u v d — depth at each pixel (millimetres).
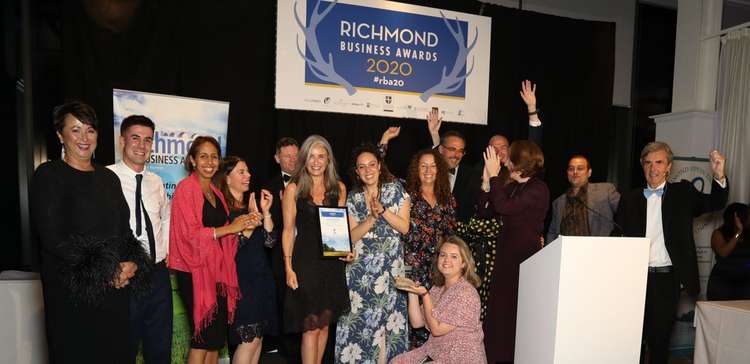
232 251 2598
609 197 3502
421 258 2949
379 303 2785
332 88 4008
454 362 2389
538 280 2141
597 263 2004
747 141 4465
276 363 3580
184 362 3051
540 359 2098
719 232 3686
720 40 4723
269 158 3953
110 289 2076
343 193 2875
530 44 4676
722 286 3600
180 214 2441
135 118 2428
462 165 3664
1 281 2551
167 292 2451
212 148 2584
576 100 4855
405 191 2975
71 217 2006
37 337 2627
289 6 3871
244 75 3848
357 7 4043
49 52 3557
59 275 1989
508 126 4621
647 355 3463
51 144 3566
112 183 2184
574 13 5156
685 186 2918
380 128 4211
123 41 3516
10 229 3533
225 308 2568
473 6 4422
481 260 2982
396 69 4184
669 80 5645
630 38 5414
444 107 4355
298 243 2688
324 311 2645
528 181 2814
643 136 5547
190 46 3699
